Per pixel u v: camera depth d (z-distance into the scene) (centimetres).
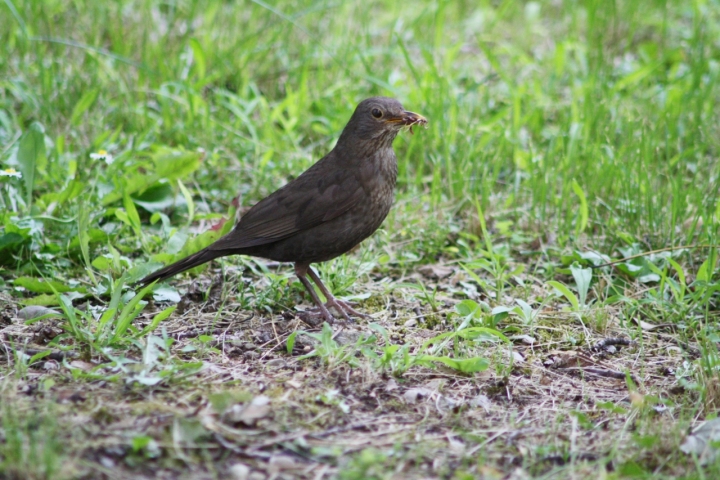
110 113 1445
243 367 840
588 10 1752
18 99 1461
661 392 830
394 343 920
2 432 677
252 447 690
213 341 902
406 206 1242
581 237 1199
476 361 826
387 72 1552
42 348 859
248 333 931
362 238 1020
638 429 745
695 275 1099
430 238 1190
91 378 782
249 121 1398
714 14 1836
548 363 892
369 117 988
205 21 1675
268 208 988
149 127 1394
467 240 1209
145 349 812
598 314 973
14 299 988
